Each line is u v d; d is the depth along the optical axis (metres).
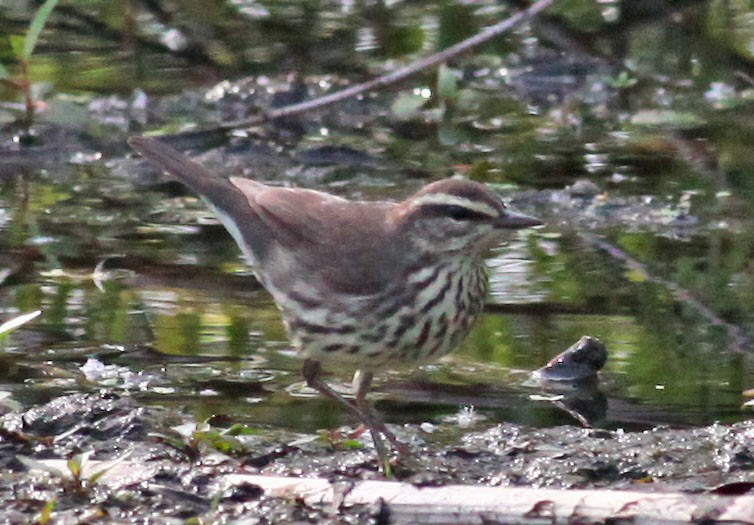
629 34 20.17
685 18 19.73
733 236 14.55
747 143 17.72
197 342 11.86
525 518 7.97
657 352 11.61
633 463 9.26
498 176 16.55
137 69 20.31
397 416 10.38
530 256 14.01
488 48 19.91
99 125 18.36
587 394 10.86
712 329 12.12
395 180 16.44
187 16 20.38
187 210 15.45
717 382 11.02
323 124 18.69
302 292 10.19
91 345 11.70
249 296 12.92
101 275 13.36
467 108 19.23
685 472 9.15
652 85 19.78
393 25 20.53
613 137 18.05
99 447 9.30
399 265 10.01
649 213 15.30
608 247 14.23
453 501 8.11
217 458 9.15
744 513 7.80
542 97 19.62
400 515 8.16
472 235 10.05
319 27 20.56
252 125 17.31
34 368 11.17
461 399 10.77
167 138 17.73
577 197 15.79
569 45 20.39
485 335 12.03
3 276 13.28
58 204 15.58
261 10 20.48
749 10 19.70
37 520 8.09
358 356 10.06
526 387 11.01
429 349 10.14
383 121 18.84
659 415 10.39
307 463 9.20
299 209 10.52
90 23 20.45
